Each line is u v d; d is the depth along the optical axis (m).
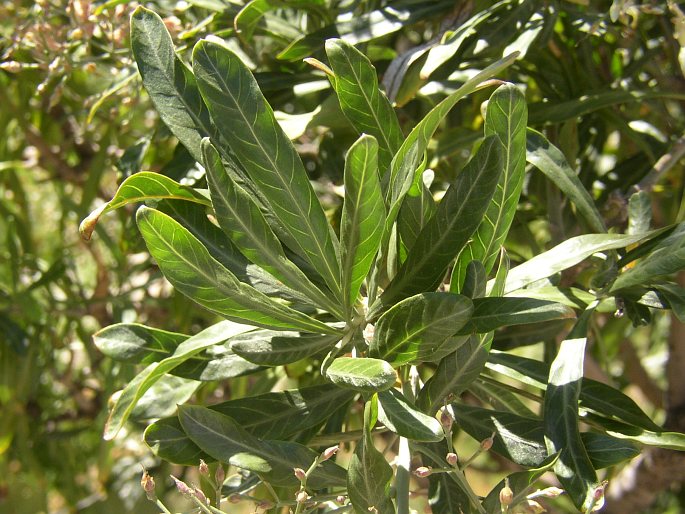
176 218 0.32
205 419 0.29
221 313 0.28
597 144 0.49
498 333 0.44
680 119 0.54
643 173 0.47
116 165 0.48
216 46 0.28
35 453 0.70
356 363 0.26
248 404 0.31
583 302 0.33
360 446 0.26
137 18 0.31
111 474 0.71
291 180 0.28
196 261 0.26
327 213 0.48
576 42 0.46
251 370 0.32
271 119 0.28
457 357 0.29
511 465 0.67
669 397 0.54
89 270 0.74
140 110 0.58
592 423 0.31
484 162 0.28
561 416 0.29
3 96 0.62
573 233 0.45
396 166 0.29
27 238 0.65
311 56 0.43
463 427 0.31
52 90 0.58
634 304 0.33
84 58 0.48
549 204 0.43
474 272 0.27
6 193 0.78
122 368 0.56
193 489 0.28
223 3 0.43
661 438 0.29
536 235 0.63
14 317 0.64
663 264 0.31
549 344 0.47
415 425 0.27
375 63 0.48
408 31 0.54
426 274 0.30
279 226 0.31
